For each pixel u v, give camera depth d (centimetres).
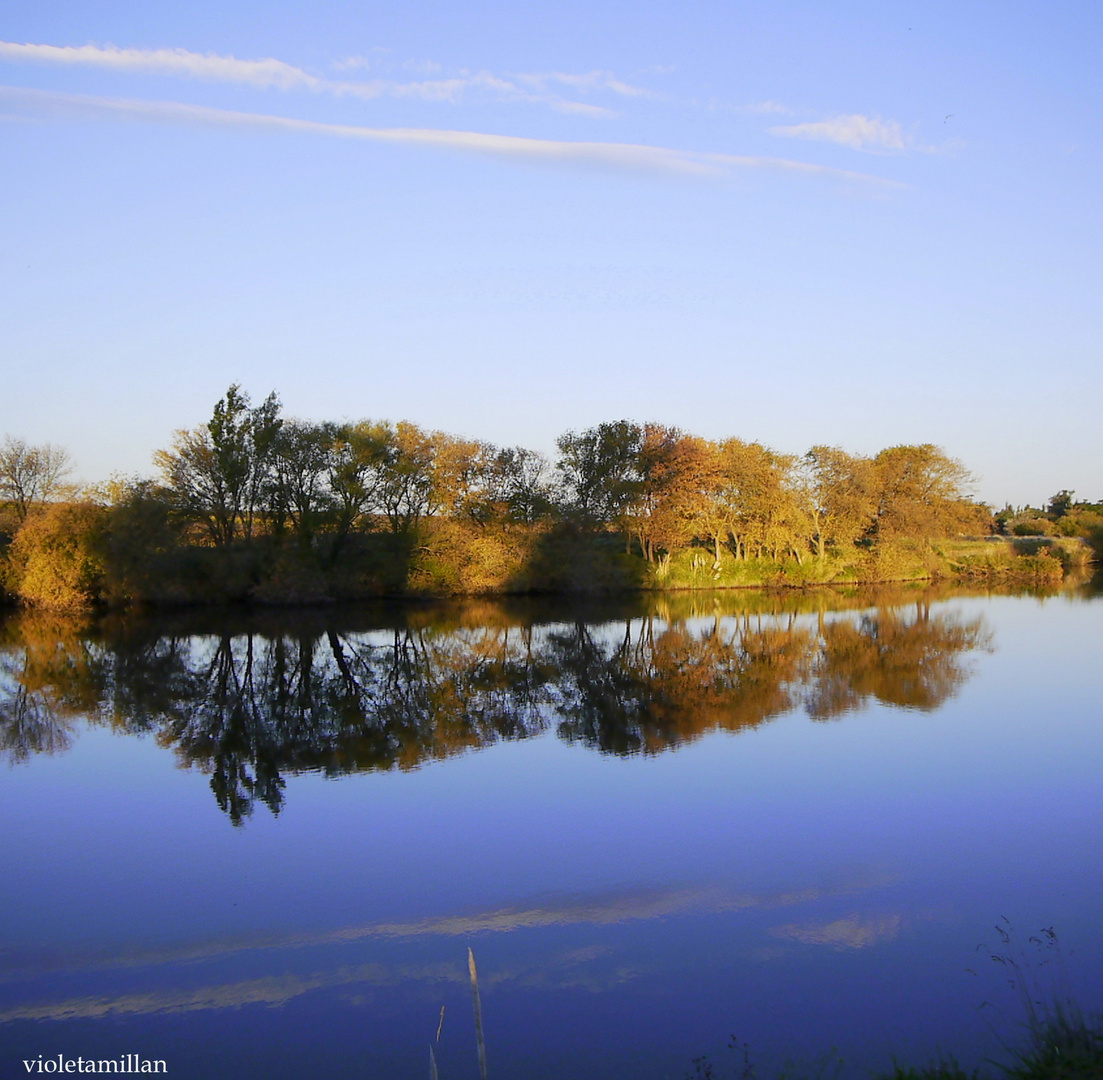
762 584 6625
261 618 4625
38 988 903
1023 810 1419
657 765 1705
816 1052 766
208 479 5034
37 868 1226
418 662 3180
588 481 6153
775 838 1302
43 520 4812
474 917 1053
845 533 6775
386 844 1299
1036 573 7444
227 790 1578
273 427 5031
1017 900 1080
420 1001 866
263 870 1209
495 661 3194
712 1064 752
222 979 916
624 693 2506
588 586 5828
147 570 4797
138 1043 804
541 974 913
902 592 6316
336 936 1010
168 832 1364
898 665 2944
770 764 1702
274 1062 772
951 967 913
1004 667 2870
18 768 1733
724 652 3350
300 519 5256
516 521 5906
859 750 1805
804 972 908
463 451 5709
